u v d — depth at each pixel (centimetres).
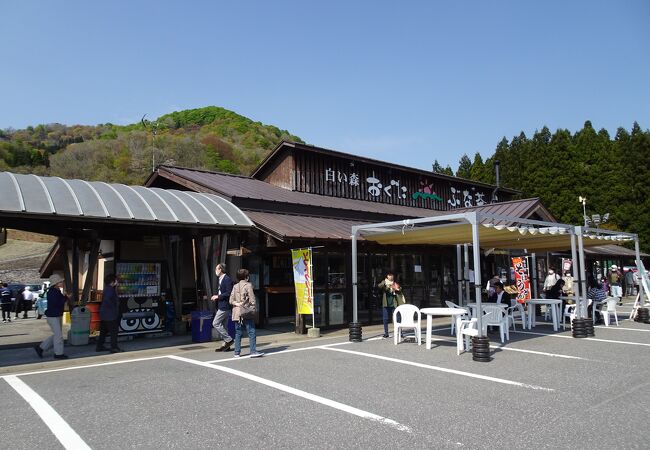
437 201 2266
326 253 1314
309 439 437
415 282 1565
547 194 3975
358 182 1928
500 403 548
